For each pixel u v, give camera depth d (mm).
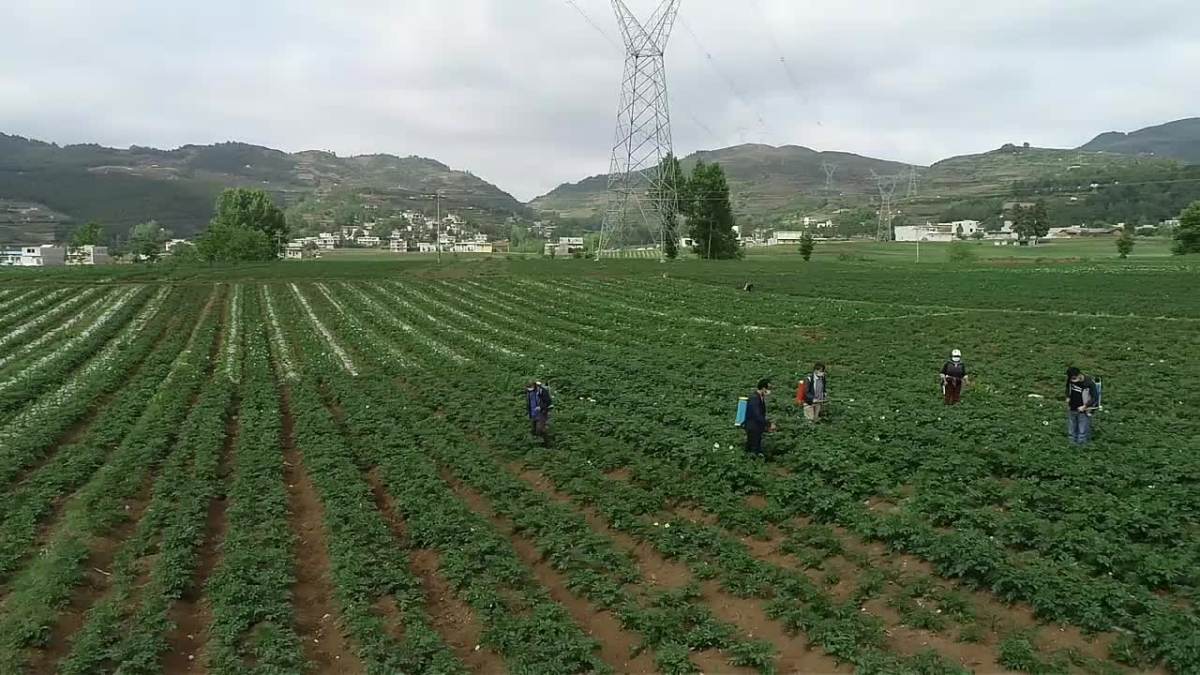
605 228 137625
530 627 14781
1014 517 18125
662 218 121938
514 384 39719
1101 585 14547
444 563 18141
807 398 28656
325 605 17172
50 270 98188
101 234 183375
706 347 50406
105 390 41438
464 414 33375
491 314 68938
